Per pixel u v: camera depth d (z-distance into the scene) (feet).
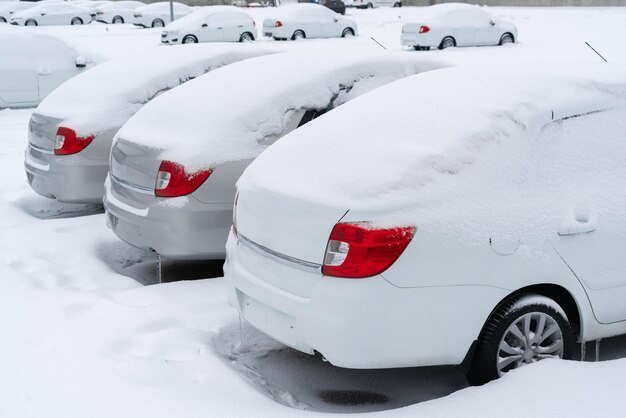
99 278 17.51
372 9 180.45
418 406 11.04
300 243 11.43
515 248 11.51
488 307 11.40
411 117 12.88
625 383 11.16
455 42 85.30
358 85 18.52
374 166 11.70
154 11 130.31
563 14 133.80
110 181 18.47
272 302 11.82
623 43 78.48
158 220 16.38
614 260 12.41
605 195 12.53
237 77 18.65
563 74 13.80
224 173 16.37
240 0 199.00
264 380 13.04
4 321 14.38
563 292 12.40
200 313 15.14
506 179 11.90
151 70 22.40
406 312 10.94
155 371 12.51
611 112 13.39
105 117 21.40
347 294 10.80
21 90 42.98
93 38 103.76
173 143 16.63
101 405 11.07
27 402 11.14
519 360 11.92
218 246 16.49
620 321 12.76
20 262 18.57
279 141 13.98
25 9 144.15
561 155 12.53
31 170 22.70
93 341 13.58
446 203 11.32
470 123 12.35
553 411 10.52
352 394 12.84
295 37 101.86
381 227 10.85
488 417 10.50
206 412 10.90
